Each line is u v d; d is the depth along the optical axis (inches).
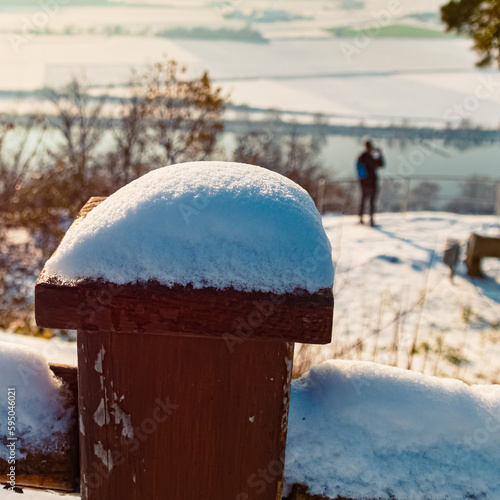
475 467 34.0
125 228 27.4
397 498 33.4
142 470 31.4
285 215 28.3
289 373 29.9
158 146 584.7
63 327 27.2
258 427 30.5
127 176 569.6
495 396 36.2
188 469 31.2
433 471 33.9
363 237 351.6
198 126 584.4
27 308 354.3
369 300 229.6
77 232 28.1
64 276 27.2
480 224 393.1
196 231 27.4
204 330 26.8
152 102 573.0
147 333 27.4
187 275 26.7
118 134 574.9
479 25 422.9
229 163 32.9
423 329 195.5
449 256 261.1
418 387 35.4
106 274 26.8
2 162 526.3
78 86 601.6
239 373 29.6
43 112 585.9
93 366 30.2
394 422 34.5
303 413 35.2
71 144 570.6
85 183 553.3
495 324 203.2
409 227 383.9
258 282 26.7
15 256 440.8
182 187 28.7
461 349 178.1
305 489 33.8
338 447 34.3
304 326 26.4
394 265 284.5
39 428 34.1
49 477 34.3
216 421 30.4
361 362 37.1
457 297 232.8
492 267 278.2
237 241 27.5
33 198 533.0
